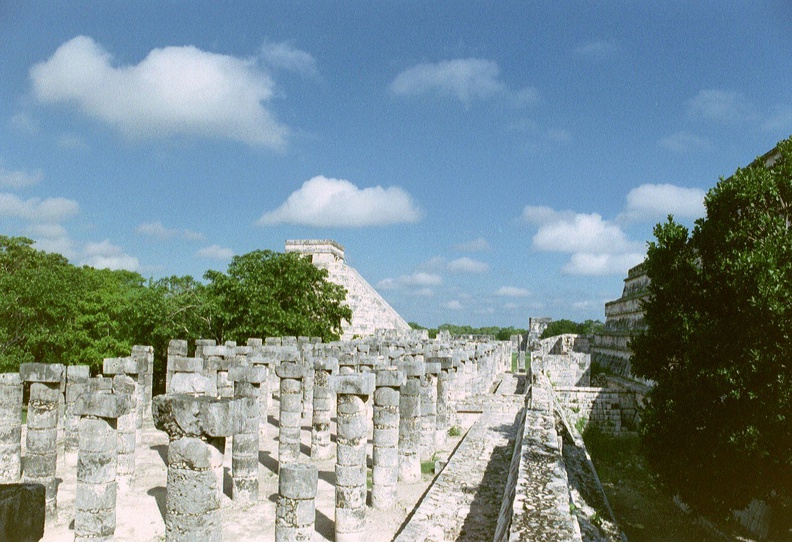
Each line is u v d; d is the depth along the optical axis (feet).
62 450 76.79
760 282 50.55
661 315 61.31
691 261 60.85
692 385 55.93
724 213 57.82
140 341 141.38
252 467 58.70
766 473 52.26
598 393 117.60
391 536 50.90
